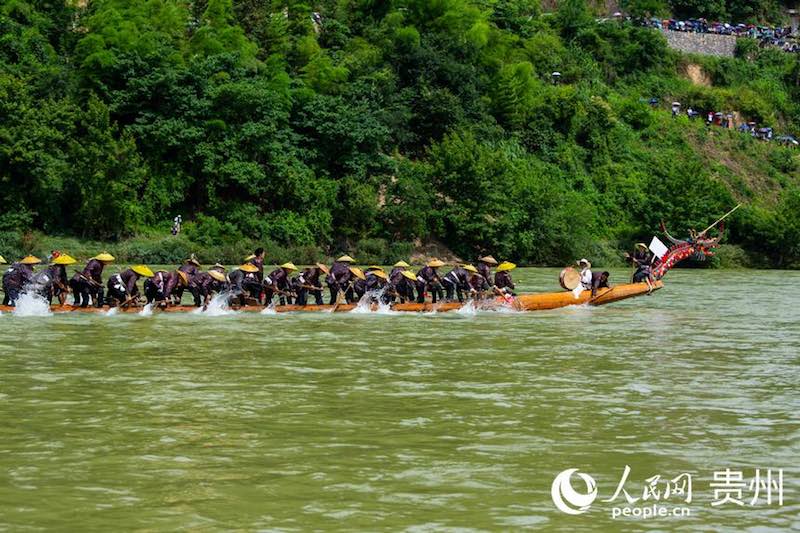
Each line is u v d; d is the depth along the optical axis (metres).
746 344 19.42
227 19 58.91
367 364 16.05
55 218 46.62
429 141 60.44
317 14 64.38
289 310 24.84
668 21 89.25
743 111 82.69
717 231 61.56
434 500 8.64
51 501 8.48
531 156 64.19
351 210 52.91
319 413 12.03
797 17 100.25
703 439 10.93
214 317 23.22
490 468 9.66
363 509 8.37
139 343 18.23
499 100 64.88
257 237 50.50
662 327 22.58
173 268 42.47
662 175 62.69
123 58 50.09
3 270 38.78
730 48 90.00
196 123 50.91
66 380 14.09
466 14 68.12
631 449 10.45
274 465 9.66
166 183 49.81
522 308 26.42
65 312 23.47
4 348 17.36
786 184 74.75
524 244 55.22
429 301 27.80
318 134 54.53
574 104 67.50
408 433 11.03
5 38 50.19
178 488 8.88
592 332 21.33
